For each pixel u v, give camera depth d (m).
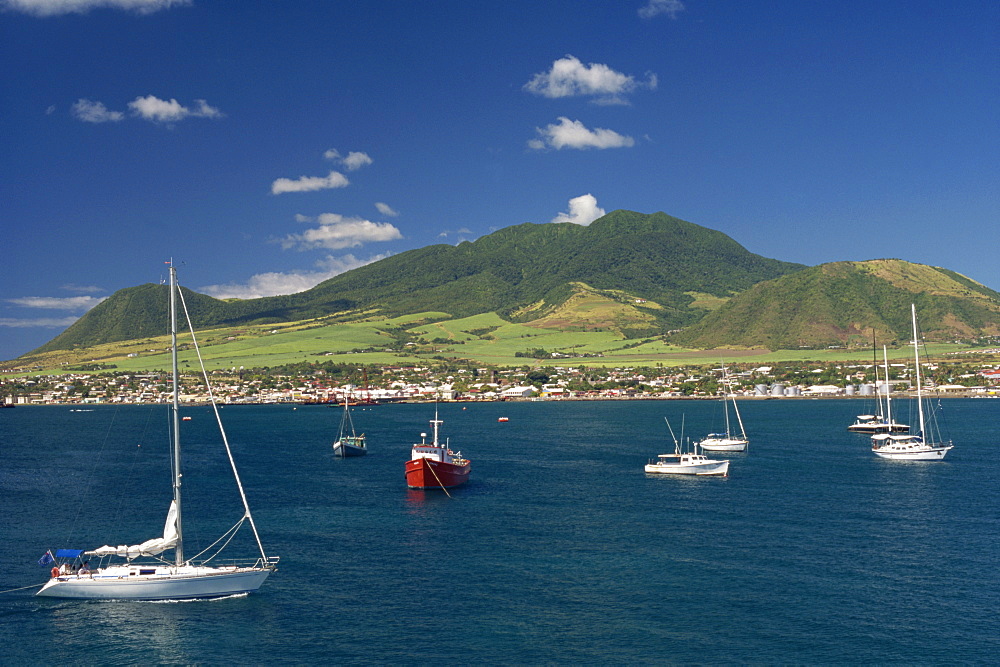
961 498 112.62
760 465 150.00
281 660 57.25
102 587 68.00
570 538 90.62
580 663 56.47
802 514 102.69
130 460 169.75
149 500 116.31
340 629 62.62
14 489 127.50
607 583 73.56
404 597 69.94
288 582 74.06
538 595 70.38
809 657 57.19
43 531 95.69
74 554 68.62
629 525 97.12
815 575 75.50
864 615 64.94
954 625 62.59
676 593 70.62
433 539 90.44
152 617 64.94
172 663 57.00
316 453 182.62
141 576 68.31
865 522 97.50
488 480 134.25
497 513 105.00
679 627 62.78
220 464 161.00
